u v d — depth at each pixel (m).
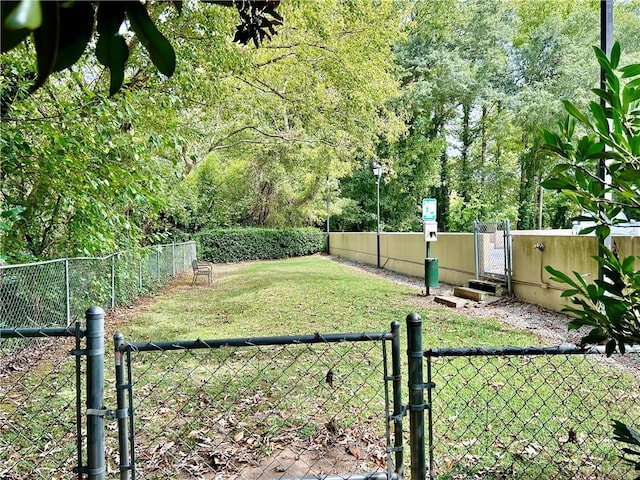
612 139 1.18
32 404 3.59
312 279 12.59
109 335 6.16
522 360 4.20
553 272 1.43
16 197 5.38
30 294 4.96
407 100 19.73
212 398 3.61
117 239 7.69
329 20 9.38
